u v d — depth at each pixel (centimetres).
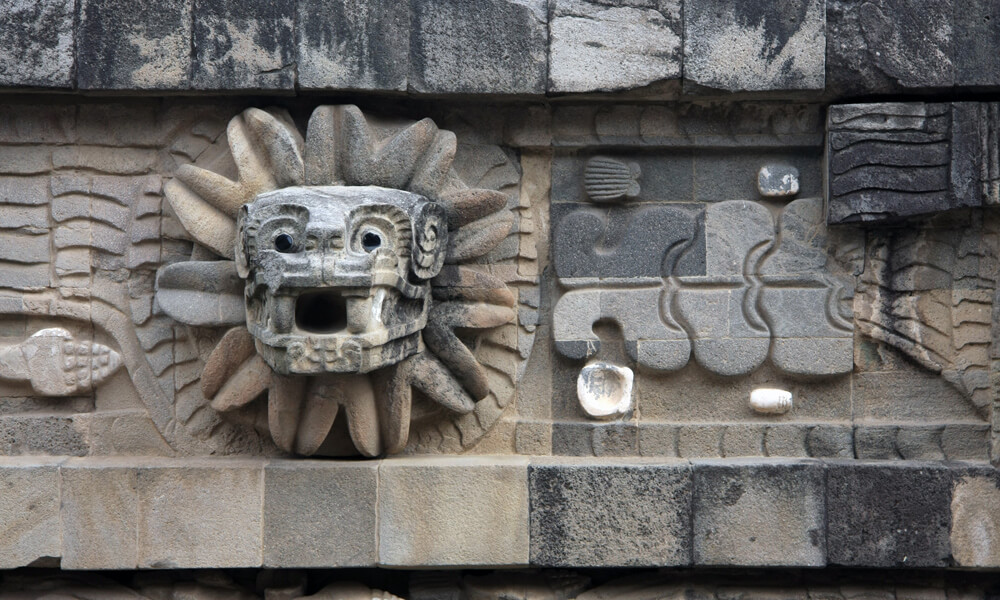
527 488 464
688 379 495
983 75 469
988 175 465
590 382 489
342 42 471
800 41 471
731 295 489
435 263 457
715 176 498
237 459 477
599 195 492
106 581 483
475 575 488
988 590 480
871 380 489
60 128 490
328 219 418
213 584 479
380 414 466
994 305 475
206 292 468
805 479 465
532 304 494
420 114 495
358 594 469
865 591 478
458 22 475
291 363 420
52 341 482
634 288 493
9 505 459
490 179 496
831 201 477
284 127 470
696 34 474
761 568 481
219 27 470
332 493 461
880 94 477
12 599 473
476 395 480
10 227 486
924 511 461
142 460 475
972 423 481
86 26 467
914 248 486
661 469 466
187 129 493
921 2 473
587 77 474
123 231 489
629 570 491
